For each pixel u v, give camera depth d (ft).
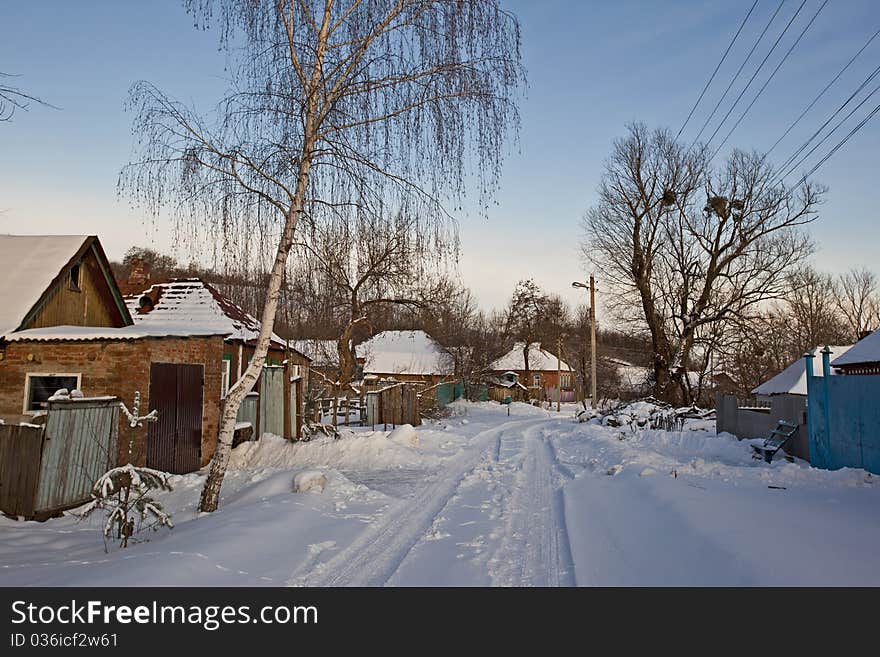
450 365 146.20
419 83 26.73
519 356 200.34
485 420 100.53
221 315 62.08
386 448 46.16
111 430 32.55
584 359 198.80
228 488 34.73
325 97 26.32
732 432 60.18
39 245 47.11
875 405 33.24
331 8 26.99
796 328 141.79
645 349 113.19
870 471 33.53
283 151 26.45
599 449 50.37
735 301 95.25
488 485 35.63
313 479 30.66
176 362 41.93
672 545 20.10
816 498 26.68
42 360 37.91
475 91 26.61
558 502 30.27
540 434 74.33
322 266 28.86
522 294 203.10
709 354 101.91
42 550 21.88
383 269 30.27
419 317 69.51
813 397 39.63
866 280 164.14
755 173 94.58
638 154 101.81
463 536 23.54
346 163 26.50
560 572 18.92
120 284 73.26
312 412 63.16
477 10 26.68
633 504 27.25
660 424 71.92
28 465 27.66
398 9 26.68
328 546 21.77
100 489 21.72
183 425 41.78
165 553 18.75
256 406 51.34
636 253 102.27
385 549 21.83
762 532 19.95
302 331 34.73
